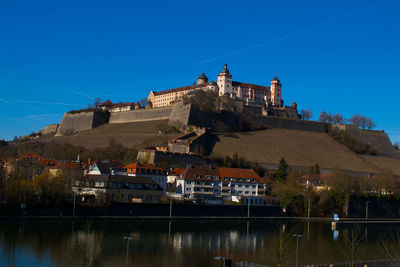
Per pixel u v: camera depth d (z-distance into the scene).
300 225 198.50
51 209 157.00
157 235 146.88
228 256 125.56
